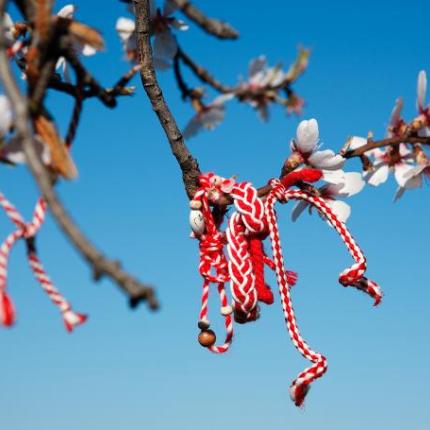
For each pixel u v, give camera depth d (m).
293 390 0.66
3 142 0.57
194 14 0.67
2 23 0.53
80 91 0.61
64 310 0.57
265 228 0.67
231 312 0.67
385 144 0.70
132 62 0.78
